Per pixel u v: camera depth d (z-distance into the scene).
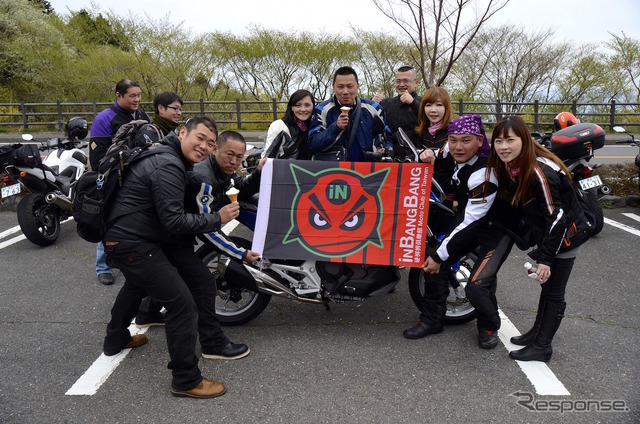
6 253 5.33
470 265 4.07
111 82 18.61
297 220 3.56
